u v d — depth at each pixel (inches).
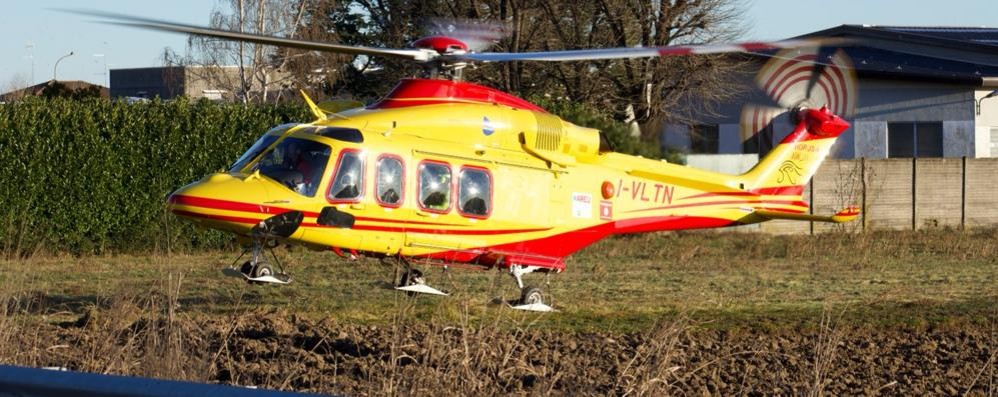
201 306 1888.5
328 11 5876.0
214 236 3024.1
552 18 4672.7
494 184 1822.1
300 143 1702.8
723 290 2260.1
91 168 2920.8
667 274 2561.5
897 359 1462.8
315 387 1139.9
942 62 5113.2
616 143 3034.0
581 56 1556.3
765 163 2175.2
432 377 1039.6
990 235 3585.1
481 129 1817.2
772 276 2527.1
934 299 2087.8
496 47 4658.0
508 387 1150.3
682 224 2071.9
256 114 3061.0
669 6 4471.0
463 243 1812.3
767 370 1363.2
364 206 1706.4
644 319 1801.2
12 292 1489.9
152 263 2659.9
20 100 2955.2
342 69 5733.3
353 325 1636.3
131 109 2979.8
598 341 1533.0
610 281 2407.7
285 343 1408.7
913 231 3727.9
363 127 1729.8
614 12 4596.5
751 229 3646.7
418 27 5088.6
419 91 1795.0
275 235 1660.9
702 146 3553.2
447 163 1777.8
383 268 2500.0
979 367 1414.9
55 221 2891.2
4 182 2842.0
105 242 2942.9
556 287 2283.5
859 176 3789.4
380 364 1197.1
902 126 4881.9
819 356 1286.9
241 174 1686.8
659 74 4500.5
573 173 1920.5
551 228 1895.9
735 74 4382.4
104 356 1211.9
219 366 1264.8
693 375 1294.3
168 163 2984.7
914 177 3863.2
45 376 629.3
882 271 2647.6
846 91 3887.8
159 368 1092.5
